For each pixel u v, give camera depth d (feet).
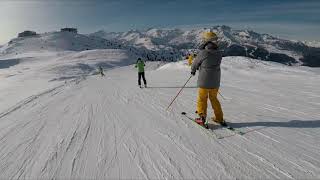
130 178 14.67
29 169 16.61
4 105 48.19
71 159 17.54
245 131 21.17
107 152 18.26
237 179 13.94
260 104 31.55
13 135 23.99
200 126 22.67
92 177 15.02
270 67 82.64
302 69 78.28
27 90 78.54
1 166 17.35
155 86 53.98
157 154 17.46
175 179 14.32
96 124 25.32
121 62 397.39
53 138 22.07
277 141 18.84
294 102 32.71
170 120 25.08
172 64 119.75
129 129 23.00
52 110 34.04
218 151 17.43
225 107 29.94
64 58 438.40
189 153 17.33
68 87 63.31
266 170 14.70
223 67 84.02
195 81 61.72
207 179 14.12
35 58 559.79
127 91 47.73
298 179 13.69
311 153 16.67
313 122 23.21
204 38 22.27
